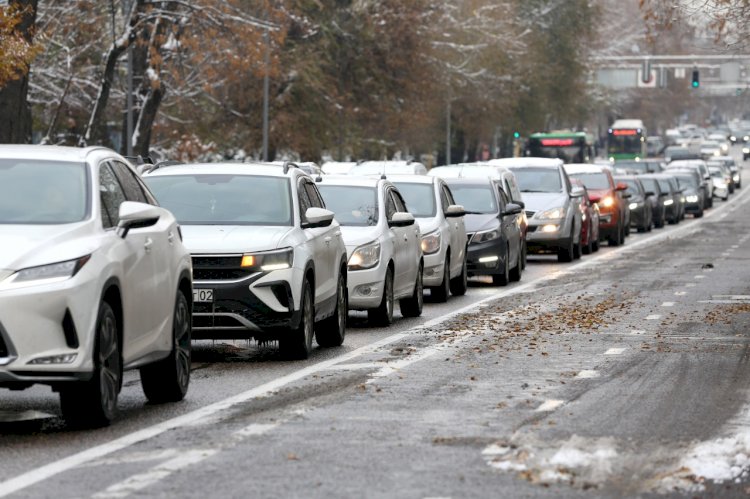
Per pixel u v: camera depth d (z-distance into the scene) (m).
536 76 172.00
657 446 20.00
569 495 16.67
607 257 77.75
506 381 27.30
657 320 41.09
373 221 40.50
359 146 145.00
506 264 56.53
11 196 22.44
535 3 180.62
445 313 44.41
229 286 30.50
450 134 173.12
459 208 49.66
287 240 31.34
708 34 65.44
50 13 94.25
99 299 21.03
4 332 20.14
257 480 17.52
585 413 23.11
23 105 73.81
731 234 105.00
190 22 90.69
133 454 19.38
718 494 16.89
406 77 135.00
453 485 17.20
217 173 34.16
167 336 24.34
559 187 74.62
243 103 126.31
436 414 22.95
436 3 138.12
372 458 19.00
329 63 129.12
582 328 38.66
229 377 28.31
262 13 110.62
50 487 17.11
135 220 22.59
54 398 25.31
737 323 40.12
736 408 23.83
